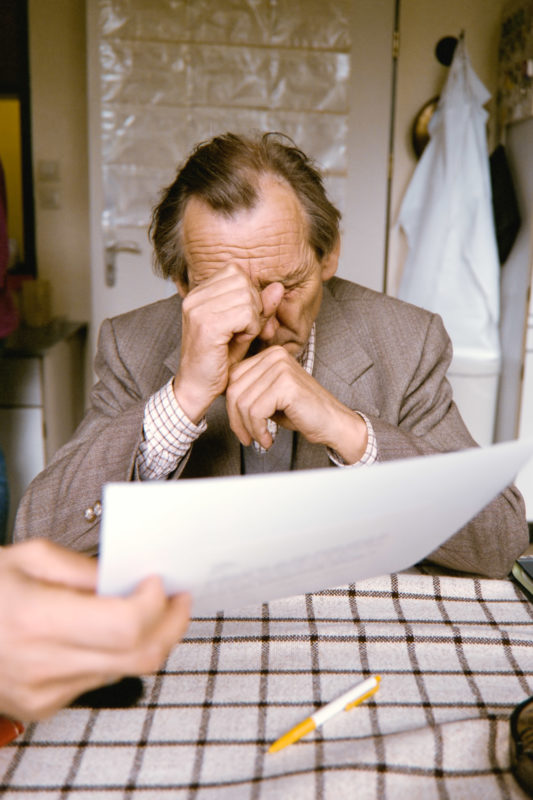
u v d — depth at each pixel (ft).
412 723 1.74
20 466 7.57
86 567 1.21
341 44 8.97
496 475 1.56
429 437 3.48
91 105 8.79
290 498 1.20
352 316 3.74
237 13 8.75
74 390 9.01
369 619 2.23
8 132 9.16
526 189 8.29
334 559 1.50
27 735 1.70
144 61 8.75
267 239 2.54
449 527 1.73
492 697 1.85
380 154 9.32
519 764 1.50
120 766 1.60
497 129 9.27
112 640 1.05
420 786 1.50
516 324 8.43
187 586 1.28
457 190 8.23
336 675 1.94
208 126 8.99
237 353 2.58
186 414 2.64
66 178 9.30
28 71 9.00
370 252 9.55
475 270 8.25
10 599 1.06
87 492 2.74
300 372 2.54
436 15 9.05
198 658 2.02
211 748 1.65
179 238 2.79
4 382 7.38
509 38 8.70
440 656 2.04
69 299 9.62
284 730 1.72
